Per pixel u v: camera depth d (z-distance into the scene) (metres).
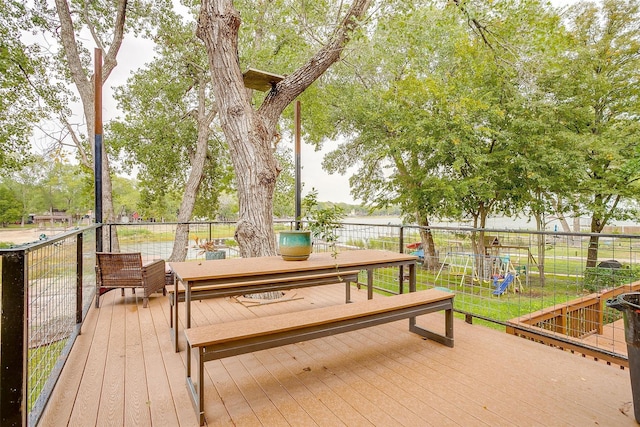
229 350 1.77
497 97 8.65
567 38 7.70
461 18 5.43
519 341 2.85
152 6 9.95
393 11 4.86
